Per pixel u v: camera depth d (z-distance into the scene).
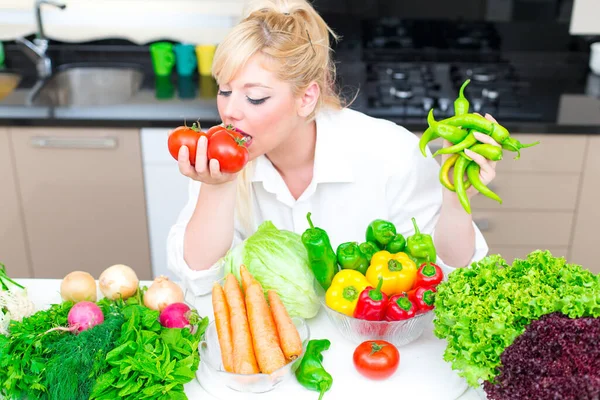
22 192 2.47
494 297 1.10
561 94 2.67
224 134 1.18
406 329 1.21
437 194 1.66
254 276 1.28
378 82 2.75
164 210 2.52
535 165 2.41
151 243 2.58
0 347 1.11
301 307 1.28
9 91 2.64
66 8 2.93
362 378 1.17
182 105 2.49
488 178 1.21
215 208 1.35
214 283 1.28
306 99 1.36
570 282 1.11
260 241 1.31
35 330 1.17
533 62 3.03
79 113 2.39
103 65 2.96
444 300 1.12
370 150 1.58
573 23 2.92
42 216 2.52
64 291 1.33
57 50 3.00
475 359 1.06
